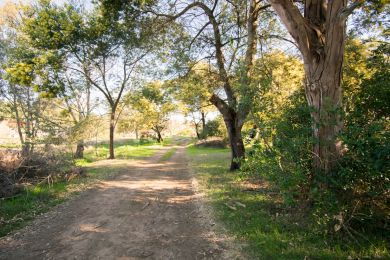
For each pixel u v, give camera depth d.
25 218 6.59
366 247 4.18
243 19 12.98
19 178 9.52
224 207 7.06
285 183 5.02
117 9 11.43
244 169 6.42
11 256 4.73
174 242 5.21
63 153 11.94
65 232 5.80
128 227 6.07
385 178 4.25
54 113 19.81
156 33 13.20
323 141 5.11
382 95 5.44
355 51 9.05
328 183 4.80
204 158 20.89
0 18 18.05
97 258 4.62
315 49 5.81
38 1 17.36
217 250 4.78
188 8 12.99
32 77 16.44
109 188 10.34
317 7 6.09
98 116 21.81
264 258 4.29
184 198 8.60
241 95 7.82
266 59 11.37
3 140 19.84
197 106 14.85
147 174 13.84
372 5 6.25
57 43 17.50
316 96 5.82
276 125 5.67
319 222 4.77
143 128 45.44
